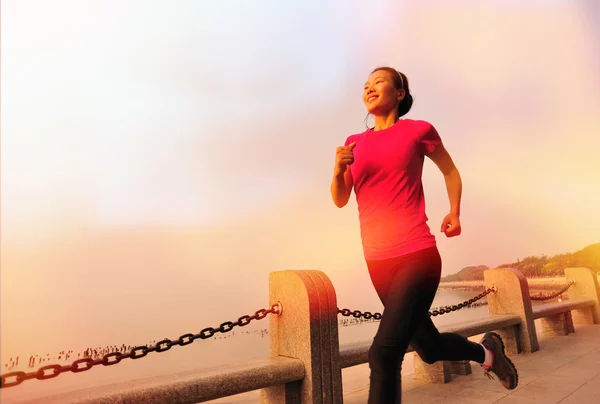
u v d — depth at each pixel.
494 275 4.59
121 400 1.45
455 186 1.76
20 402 1.35
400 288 1.39
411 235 1.48
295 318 2.22
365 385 3.47
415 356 3.35
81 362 1.49
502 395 2.72
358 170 1.65
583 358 3.86
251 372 1.89
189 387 1.64
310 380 2.09
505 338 4.35
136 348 1.68
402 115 1.97
